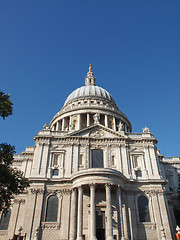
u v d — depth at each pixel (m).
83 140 48.03
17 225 43.31
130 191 42.25
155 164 46.47
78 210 36.66
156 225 39.34
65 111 67.38
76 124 64.94
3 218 44.62
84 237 37.16
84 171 38.66
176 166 57.75
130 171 45.22
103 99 74.12
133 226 38.88
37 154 45.81
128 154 47.50
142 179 44.19
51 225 38.38
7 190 29.08
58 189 42.16
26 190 47.00
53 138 48.12
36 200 40.56
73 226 37.12
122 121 69.31
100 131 49.97
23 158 54.09
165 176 55.56
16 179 29.50
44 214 39.59
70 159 45.28
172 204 49.59
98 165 45.53
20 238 30.66
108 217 34.66
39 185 41.97
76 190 40.44
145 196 42.59
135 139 49.25
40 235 37.41
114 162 46.25
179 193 49.56
